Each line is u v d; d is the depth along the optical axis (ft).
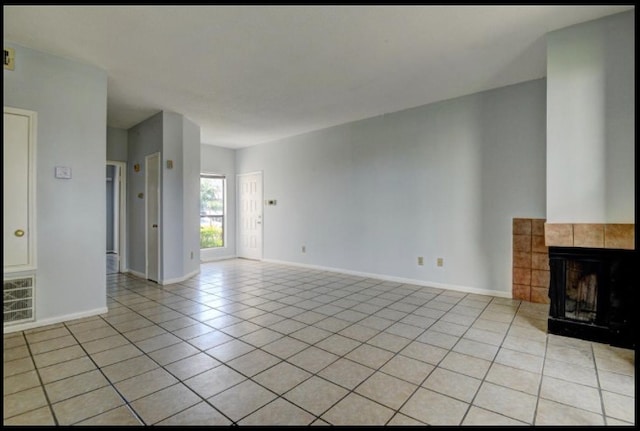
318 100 13.91
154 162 15.97
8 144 8.96
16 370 7.07
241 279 16.46
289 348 8.24
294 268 19.62
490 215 13.01
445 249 14.15
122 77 11.40
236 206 24.50
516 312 10.97
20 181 9.18
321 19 7.99
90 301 10.62
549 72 8.82
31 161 9.35
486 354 7.89
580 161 8.55
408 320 10.27
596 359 7.59
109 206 27.22
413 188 15.02
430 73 11.28
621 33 8.05
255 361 7.54
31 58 9.33
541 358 7.67
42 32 8.53
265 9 7.56
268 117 16.38
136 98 13.56
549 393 6.23
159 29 8.41
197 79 11.62
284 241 21.08
